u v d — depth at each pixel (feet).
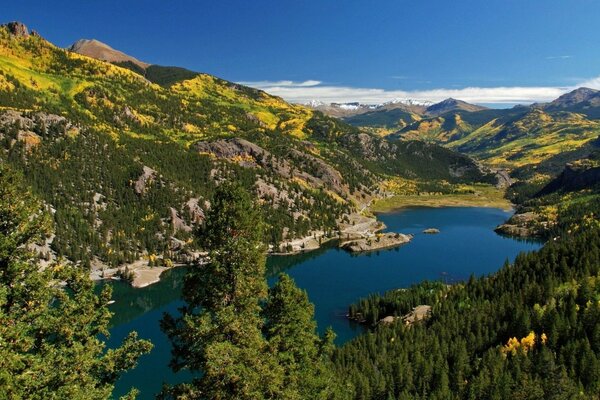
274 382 96.78
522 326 350.02
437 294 467.11
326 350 143.54
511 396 264.31
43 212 97.81
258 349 101.04
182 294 108.27
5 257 88.12
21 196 94.58
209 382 94.53
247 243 103.71
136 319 465.06
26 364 80.74
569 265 469.57
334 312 488.02
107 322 104.53
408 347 334.85
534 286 411.95
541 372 289.94
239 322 99.19
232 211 104.73
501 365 297.33
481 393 276.62
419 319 415.03
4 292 82.12
